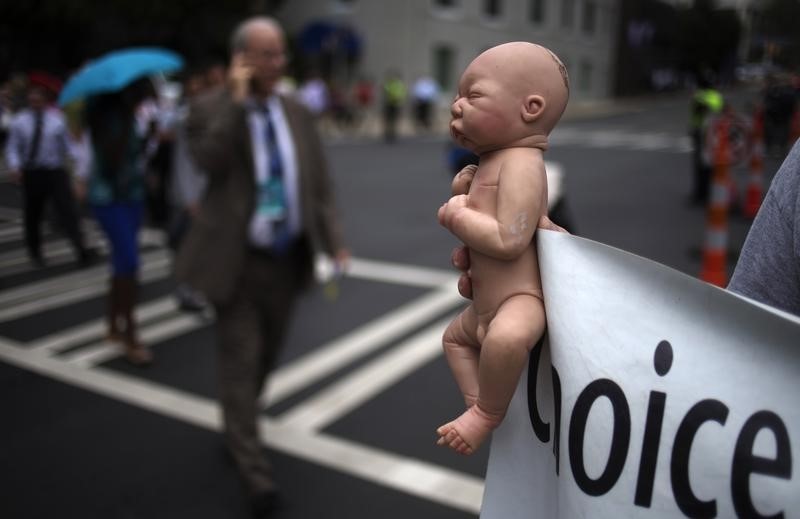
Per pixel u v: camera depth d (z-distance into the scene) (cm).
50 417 357
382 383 419
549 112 97
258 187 302
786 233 101
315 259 325
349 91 2748
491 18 2942
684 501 90
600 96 3195
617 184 1230
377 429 360
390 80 2106
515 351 95
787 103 558
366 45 2727
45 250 277
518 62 96
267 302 313
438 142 2083
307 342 488
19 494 295
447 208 102
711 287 87
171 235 538
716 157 566
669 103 2358
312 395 402
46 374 370
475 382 107
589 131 2322
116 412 370
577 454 94
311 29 2650
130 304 432
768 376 85
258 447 296
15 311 290
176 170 471
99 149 402
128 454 330
